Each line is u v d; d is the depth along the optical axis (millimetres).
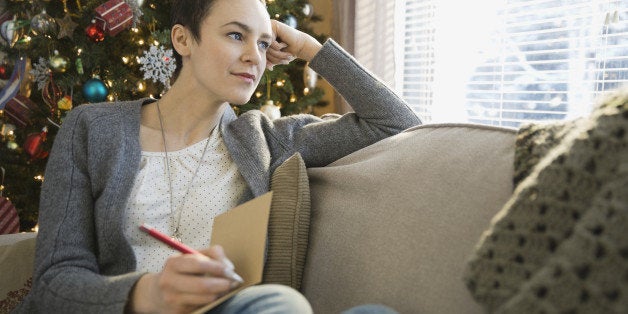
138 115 1088
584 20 2057
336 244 910
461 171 822
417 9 2740
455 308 703
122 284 766
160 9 2385
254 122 1176
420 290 756
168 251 1027
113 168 998
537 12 2182
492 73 2379
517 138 792
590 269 471
